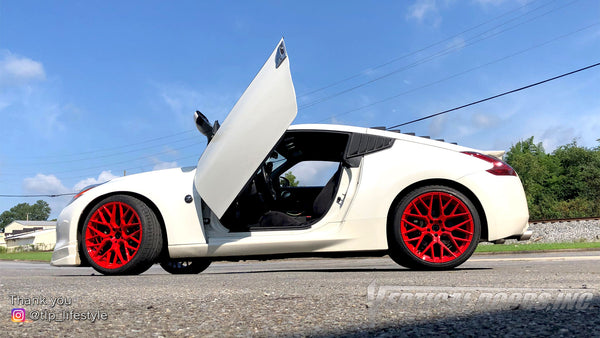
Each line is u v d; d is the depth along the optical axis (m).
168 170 3.61
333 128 3.47
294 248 3.24
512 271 2.74
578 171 49.41
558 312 1.14
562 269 2.92
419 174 3.18
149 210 3.34
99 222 3.40
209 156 3.24
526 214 3.20
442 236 3.16
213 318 1.18
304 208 3.71
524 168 49.22
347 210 3.22
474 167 3.20
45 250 51.25
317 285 1.93
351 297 1.50
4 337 1.00
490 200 3.13
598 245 10.33
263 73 3.19
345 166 3.32
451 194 3.12
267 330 1.02
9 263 16.28
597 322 1.00
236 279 2.45
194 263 4.30
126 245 3.31
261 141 3.11
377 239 3.17
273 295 1.61
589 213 42.12
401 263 3.24
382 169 3.24
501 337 0.89
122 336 1.00
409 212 3.16
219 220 3.38
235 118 3.18
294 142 3.58
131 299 1.58
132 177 3.55
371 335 0.94
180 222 3.32
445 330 0.96
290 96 3.03
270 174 3.71
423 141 3.36
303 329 1.02
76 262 3.43
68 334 1.02
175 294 1.70
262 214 3.53
